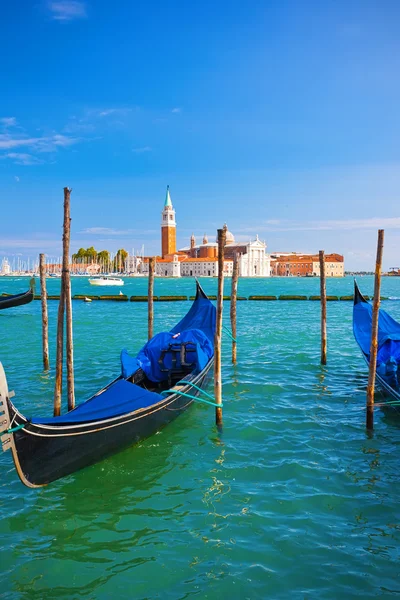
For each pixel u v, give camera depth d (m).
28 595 5.73
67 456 8.11
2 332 28.20
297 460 9.12
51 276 168.25
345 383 14.88
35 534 6.89
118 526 7.06
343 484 8.20
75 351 21.14
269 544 6.58
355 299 18.16
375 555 6.35
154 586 5.85
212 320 18.14
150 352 13.22
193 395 12.25
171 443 10.00
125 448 9.39
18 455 7.30
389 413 11.90
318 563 6.20
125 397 9.84
